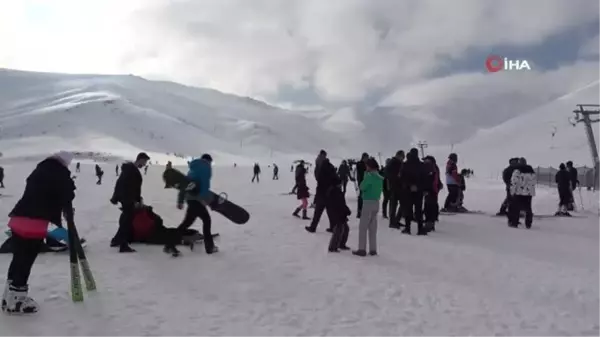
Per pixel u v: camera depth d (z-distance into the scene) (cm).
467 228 1412
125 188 925
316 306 629
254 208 1895
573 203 1945
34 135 17325
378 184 961
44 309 570
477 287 745
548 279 810
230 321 562
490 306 650
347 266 862
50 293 632
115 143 17525
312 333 533
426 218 1320
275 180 5038
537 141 14025
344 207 1002
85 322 536
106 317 555
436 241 1166
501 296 700
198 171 927
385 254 984
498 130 17088
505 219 1638
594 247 1146
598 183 2778
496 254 1020
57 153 583
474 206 2175
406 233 1259
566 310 645
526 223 1463
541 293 724
